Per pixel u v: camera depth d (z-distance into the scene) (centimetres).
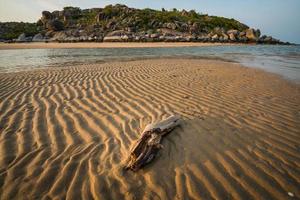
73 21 7888
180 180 301
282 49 3784
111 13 7531
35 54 2431
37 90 707
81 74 976
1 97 638
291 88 758
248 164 333
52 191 287
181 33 6275
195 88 732
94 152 363
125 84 776
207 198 273
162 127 402
